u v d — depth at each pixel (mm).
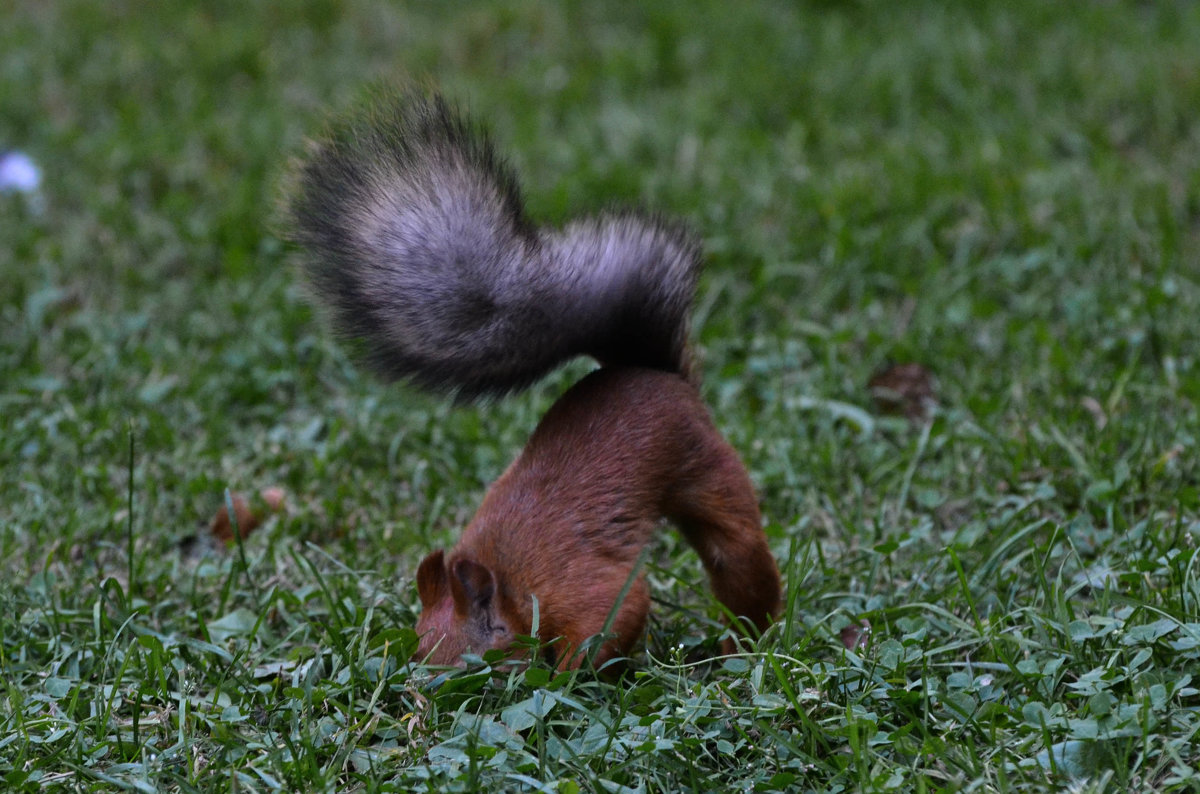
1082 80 17000
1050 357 11477
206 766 6934
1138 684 6902
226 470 10945
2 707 7523
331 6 20797
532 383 7879
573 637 7383
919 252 13812
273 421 11961
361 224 7426
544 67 18875
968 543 8852
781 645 7598
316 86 18625
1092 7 19547
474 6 20844
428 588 7703
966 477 10188
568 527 7512
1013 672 7137
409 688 7285
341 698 7535
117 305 13672
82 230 14898
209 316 13445
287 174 7746
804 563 7816
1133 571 8078
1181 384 10891
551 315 7621
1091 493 9406
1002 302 13094
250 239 14586
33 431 11281
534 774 6633
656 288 8023
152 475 10680
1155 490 9664
